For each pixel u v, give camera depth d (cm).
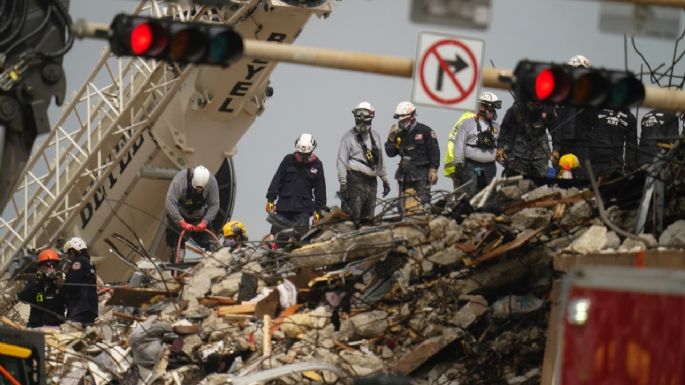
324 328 6119
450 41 4725
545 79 4616
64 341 6550
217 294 6575
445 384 5988
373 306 6141
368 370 5972
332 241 6253
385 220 6406
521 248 6019
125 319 6806
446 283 6097
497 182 6238
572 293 3884
